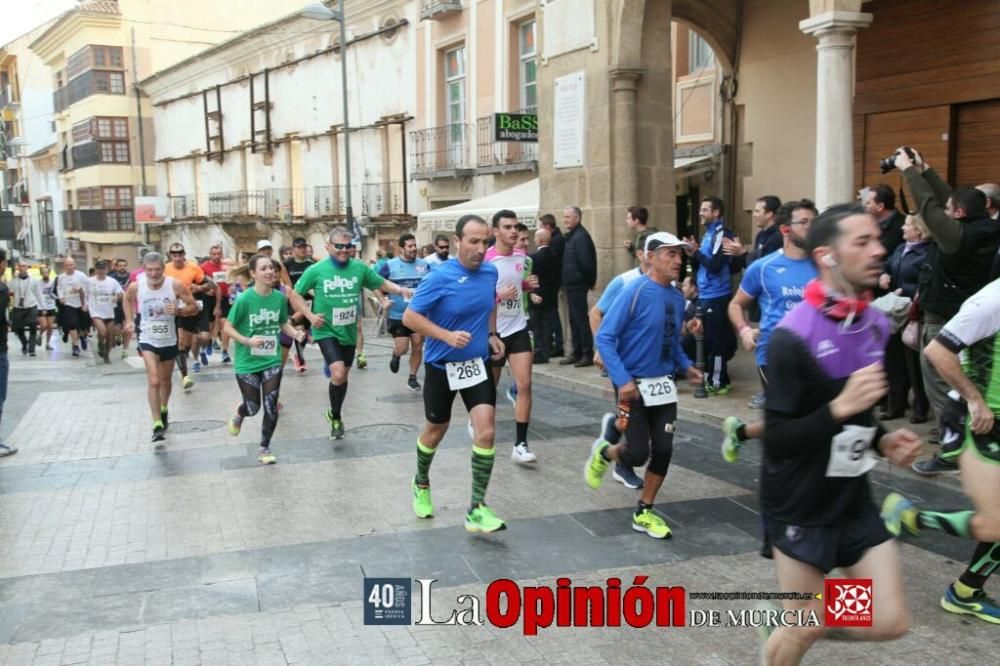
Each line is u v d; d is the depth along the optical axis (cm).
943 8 1027
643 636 418
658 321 526
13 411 1069
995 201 638
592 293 1235
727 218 1475
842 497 299
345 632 427
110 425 957
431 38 2278
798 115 1319
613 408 942
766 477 310
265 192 3409
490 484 671
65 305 1870
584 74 1226
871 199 755
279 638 422
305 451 796
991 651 396
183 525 596
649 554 520
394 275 1110
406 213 2481
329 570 505
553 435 831
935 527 346
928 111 1059
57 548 557
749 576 486
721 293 905
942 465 624
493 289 566
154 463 774
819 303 297
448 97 2284
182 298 855
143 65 4650
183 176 4269
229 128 3678
